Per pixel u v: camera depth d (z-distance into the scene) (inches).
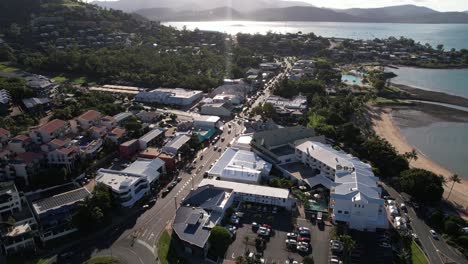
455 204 7160.4
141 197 6879.9
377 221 5964.6
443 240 5890.8
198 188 6697.8
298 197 6835.6
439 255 5526.6
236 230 5979.3
